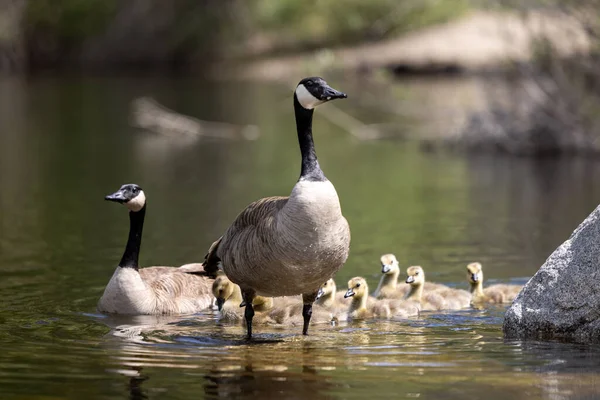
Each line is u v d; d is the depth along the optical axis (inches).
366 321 436.5
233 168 1000.2
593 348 369.4
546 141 1088.8
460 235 651.5
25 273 533.0
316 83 381.1
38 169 997.2
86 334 404.8
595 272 378.9
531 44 1055.6
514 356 358.9
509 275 530.6
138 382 327.3
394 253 594.9
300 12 2134.6
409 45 1924.2
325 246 365.4
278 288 386.0
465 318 440.8
